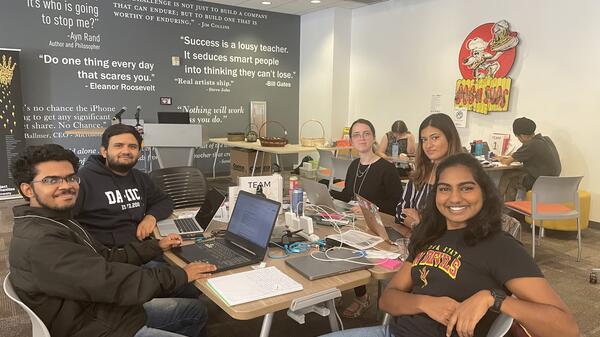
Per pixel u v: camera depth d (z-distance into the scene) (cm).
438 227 152
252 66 754
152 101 670
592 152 464
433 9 606
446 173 143
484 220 137
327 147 576
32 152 144
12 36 554
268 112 784
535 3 496
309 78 785
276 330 253
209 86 717
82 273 137
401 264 172
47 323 139
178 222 234
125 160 230
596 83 454
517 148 523
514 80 524
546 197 368
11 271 141
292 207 229
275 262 176
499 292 124
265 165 667
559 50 481
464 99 575
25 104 572
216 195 232
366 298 274
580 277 338
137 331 152
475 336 131
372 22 703
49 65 583
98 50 616
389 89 686
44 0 570
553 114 492
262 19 752
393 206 278
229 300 139
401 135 570
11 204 530
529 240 430
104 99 629
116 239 227
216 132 736
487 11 543
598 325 263
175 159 565
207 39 704
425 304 136
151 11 650
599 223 466
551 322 117
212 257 179
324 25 743
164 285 151
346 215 246
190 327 191
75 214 219
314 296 146
